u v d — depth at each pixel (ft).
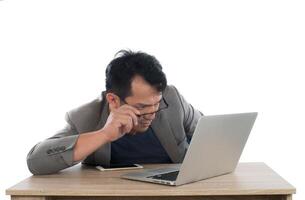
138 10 10.07
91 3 10.19
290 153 9.49
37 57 10.34
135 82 6.41
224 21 9.78
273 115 9.57
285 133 9.52
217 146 5.59
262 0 9.60
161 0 9.99
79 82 10.27
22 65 10.36
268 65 9.60
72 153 6.20
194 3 9.89
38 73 10.35
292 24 9.45
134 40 10.07
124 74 6.47
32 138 10.37
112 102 6.79
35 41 10.33
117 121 6.27
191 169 5.34
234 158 6.14
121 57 6.69
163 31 9.99
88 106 7.38
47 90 10.34
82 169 6.75
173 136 7.54
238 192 5.06
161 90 6.50
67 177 6.03
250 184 5.32
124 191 5.09
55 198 5.71
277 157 9.55
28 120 10.37
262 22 9.61
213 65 9.86
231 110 9.79
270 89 9.60
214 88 9.85
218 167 5.84
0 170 10.37
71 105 10.28
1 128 10.39
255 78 9.68
